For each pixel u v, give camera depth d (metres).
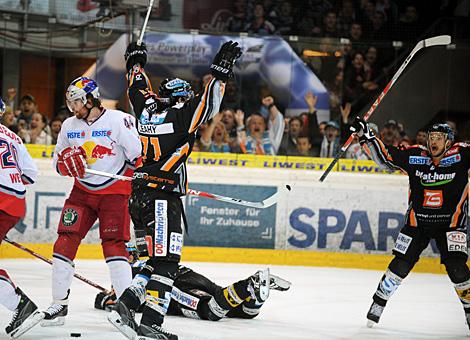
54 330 10.45
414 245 11.91
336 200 19.64
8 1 19.81
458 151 11.75
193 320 11.70
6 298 9.28
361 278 17.78
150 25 22.36
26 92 20.06
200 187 19.36
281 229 19.59
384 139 21.19
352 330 11.67
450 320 13.02
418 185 11.88
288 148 20.88
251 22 23.38
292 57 20.83
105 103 20.58
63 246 10.62
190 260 19.34
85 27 20.36
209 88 9.30
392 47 21.20
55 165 11.02
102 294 12.30
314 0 23.55
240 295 11.30
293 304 13.87
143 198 9.46
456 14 22.88
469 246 18.78
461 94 21.22
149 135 9.50
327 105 20.98
